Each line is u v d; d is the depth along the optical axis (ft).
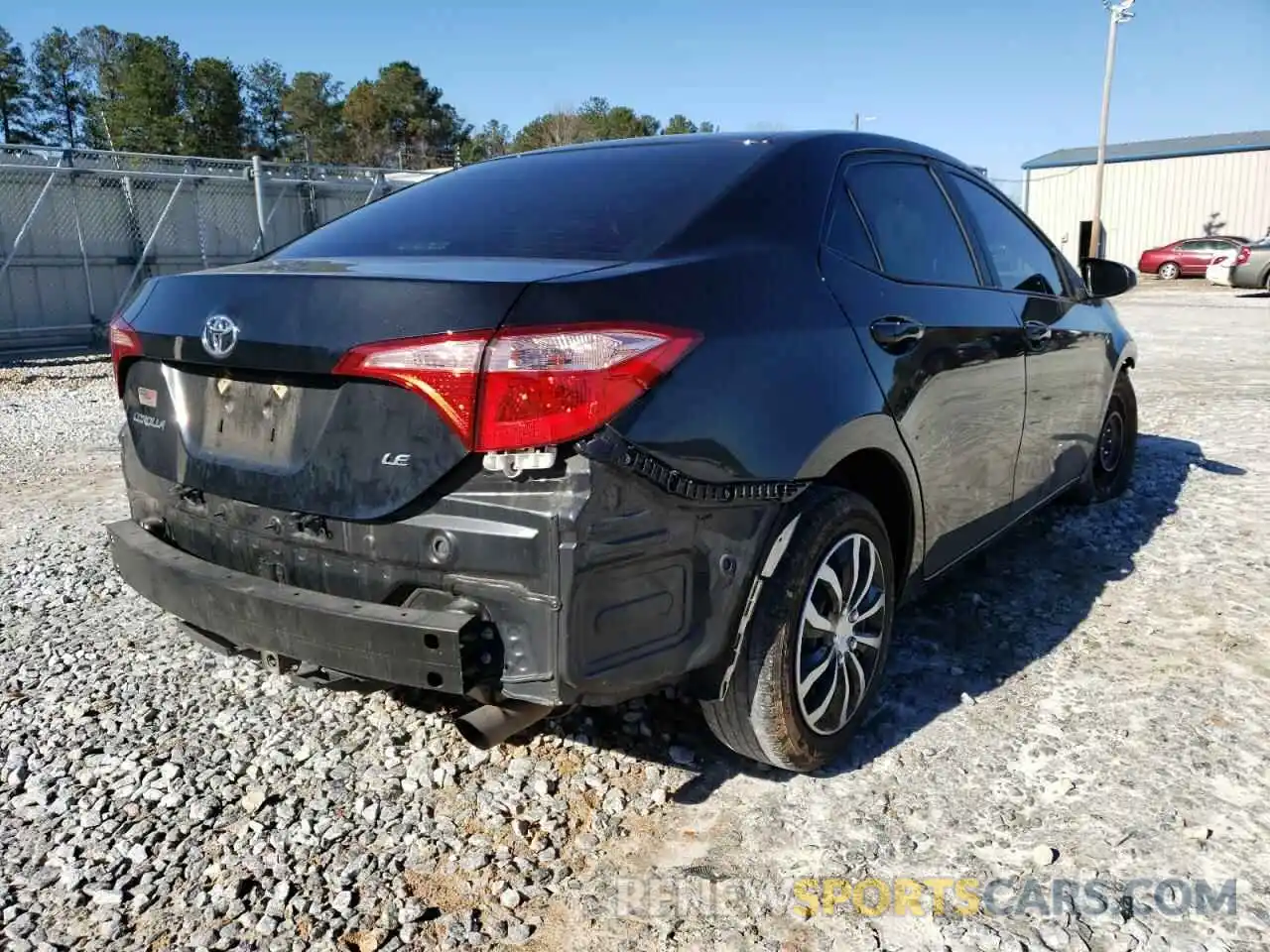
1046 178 138.21
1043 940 7.40
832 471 9.66
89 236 52.03
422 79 273.95
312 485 7.81
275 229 58.80
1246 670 11.51
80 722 10.76
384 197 11.87
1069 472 15.28
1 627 13.33
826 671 9.34
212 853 8.55
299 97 279.90
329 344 7.48
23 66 278.05
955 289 11.50
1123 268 15.25
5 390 37.76
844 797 9.24
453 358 7.02
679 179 9.77
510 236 9.18
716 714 9.01
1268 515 17.22
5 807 9.23
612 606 7.27
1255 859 8.23
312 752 10.14
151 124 237.86
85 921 7.75
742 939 7.51
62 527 18.11
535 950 7.44
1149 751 9.86
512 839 8.71
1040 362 13.17
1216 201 125.90
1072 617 13.16
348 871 8.29
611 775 9.64
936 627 12.91
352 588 7.76
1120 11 99.45
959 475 11.37
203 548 8.89
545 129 230.48
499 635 7.23
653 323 7.53
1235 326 52.37
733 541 8.07
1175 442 23.03
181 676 11.85
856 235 10.28
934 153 12.62
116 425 29.45
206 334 8.26
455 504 7.23
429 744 10.22
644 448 7.26
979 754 9.88
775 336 8.55
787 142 10.44
